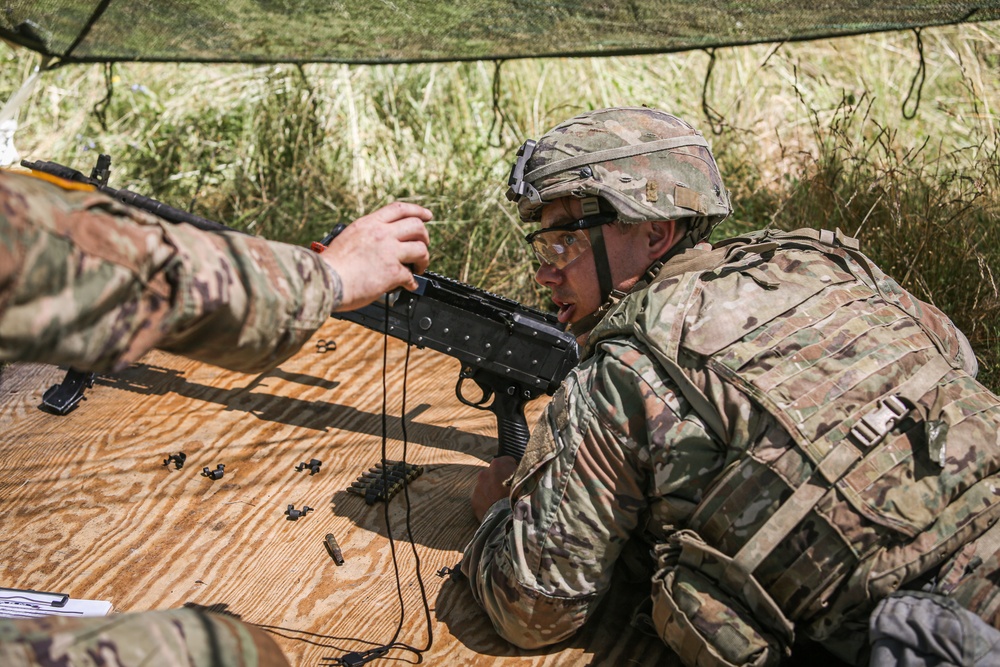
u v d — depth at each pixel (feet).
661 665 6.59
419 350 11.66
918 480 5.36
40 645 3.82
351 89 16.72
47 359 3.85
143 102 17.62
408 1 9.33
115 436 9.21
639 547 6.76
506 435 8.96
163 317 4.09
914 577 5.32
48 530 7.71
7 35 8.53
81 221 3.85
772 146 15.65
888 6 9.37
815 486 5.34
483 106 16.78
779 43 11.04
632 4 9.40
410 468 8.91
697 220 6.56
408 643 6.70
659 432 5.65
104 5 8.43
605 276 6.62
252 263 4.46
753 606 5.59
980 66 16.89
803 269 6.20
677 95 17.02
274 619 6.87
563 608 6.18
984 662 4.82
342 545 7.79
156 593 7.05
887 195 11.77
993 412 5.78
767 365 5.61
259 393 10.27
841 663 6.37
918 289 10.94
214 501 8.27
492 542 6.81
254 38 10.05
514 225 13.88
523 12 9.65
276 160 16.01
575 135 6.49
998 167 12.18
